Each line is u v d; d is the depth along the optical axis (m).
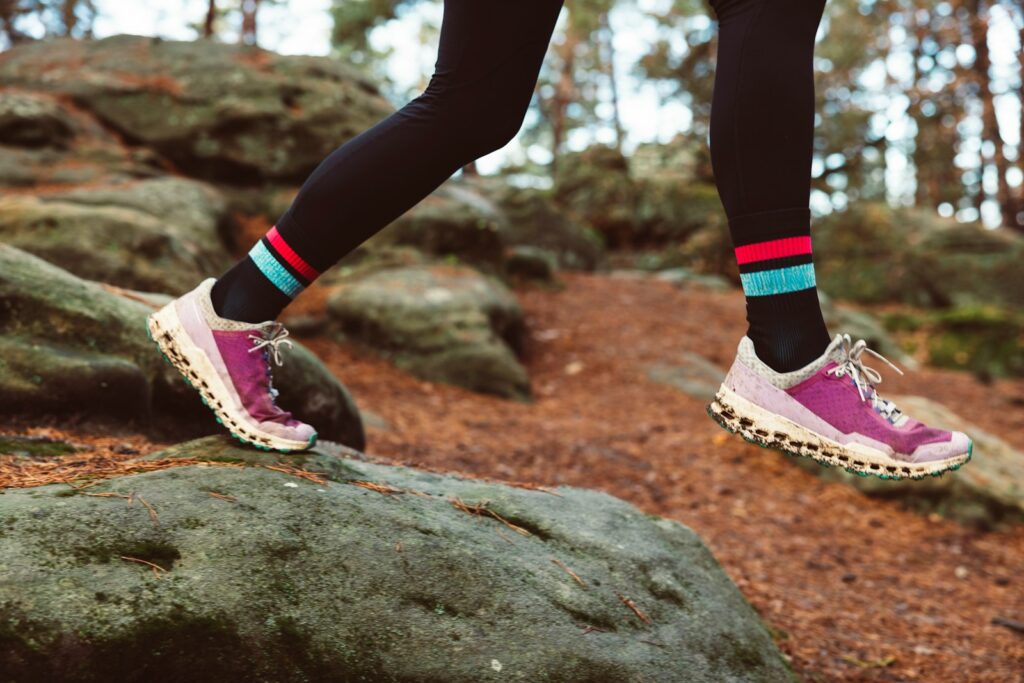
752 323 1.71
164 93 7.85
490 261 8.83
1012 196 16.62
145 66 8.07
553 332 8.38
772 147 1.61
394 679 1.39
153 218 5.99
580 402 6.74
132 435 2.52
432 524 1.72
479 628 1.53
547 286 9.85
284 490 1.62
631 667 1.63
